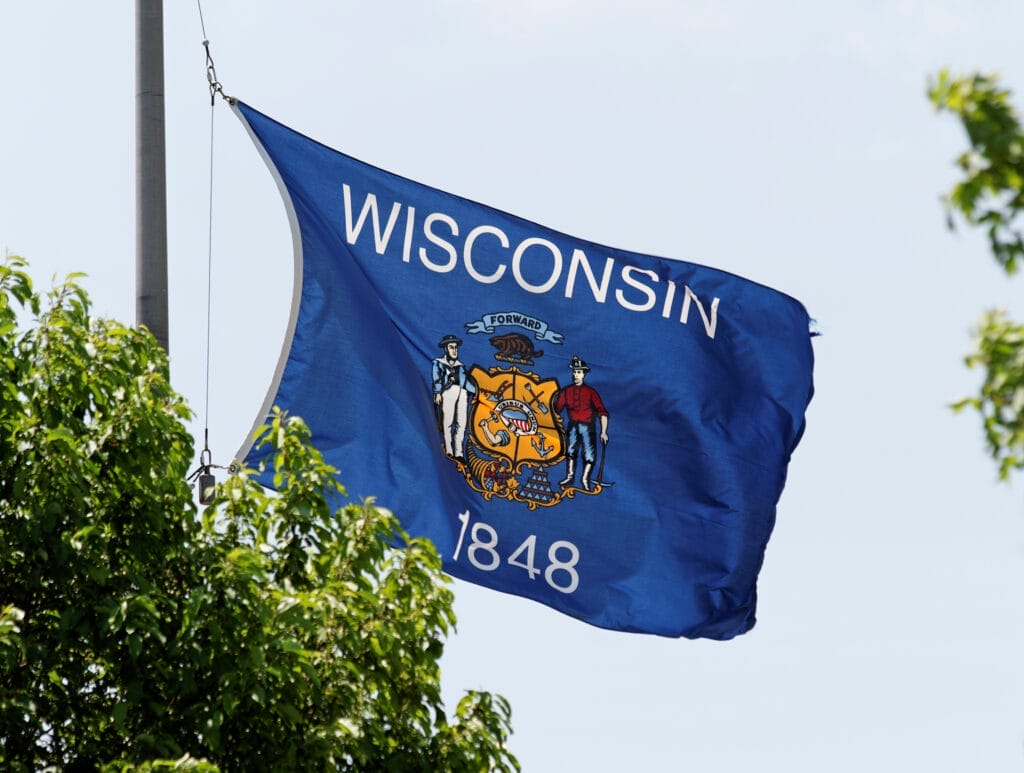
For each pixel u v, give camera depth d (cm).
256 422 2789
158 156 2641
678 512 3000
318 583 2447
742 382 3088
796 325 3109
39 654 2291
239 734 2309
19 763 2212
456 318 2953
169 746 2245
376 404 2852
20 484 2283
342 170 2942
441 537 2855
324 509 2484
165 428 2394
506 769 2492
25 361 2364
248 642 2269
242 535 2483
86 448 2370
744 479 3045
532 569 2920
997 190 1328
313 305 2862
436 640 2450
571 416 2972
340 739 2286
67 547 2311
